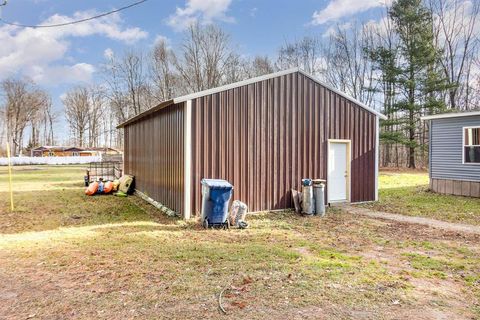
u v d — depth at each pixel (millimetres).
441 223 8609
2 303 3809
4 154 57469
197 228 7875
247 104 9727
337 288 4199
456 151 13750
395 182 18297
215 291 4074
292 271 4824
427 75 24281
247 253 5734
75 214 9656
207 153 9086
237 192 9516
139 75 46000
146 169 12906
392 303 3795
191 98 8828
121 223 8453
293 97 10531
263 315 3463
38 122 65688
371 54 26688
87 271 4816
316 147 10953
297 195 10094
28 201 12023
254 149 9820
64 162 46062
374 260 5438
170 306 3672
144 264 5113
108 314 3502
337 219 9148
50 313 3545
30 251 5879
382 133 24547
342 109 11484
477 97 30109
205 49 40125
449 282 4496
